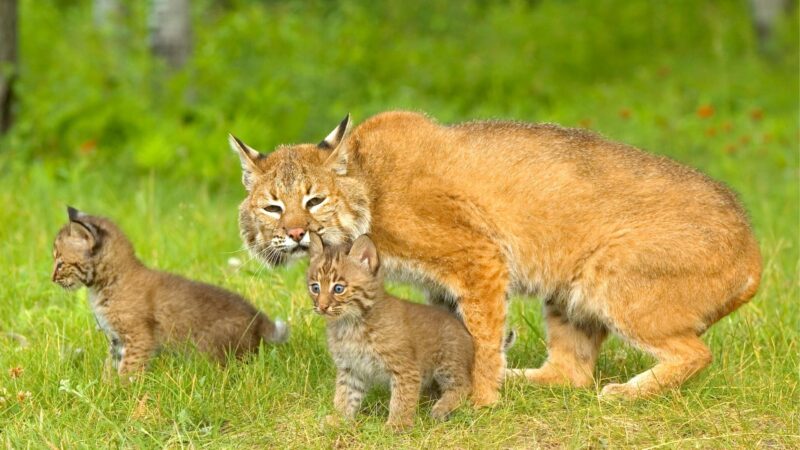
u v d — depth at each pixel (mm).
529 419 10555
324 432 10266
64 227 11570
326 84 24984
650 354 11508
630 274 11367
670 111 26984
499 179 11492
